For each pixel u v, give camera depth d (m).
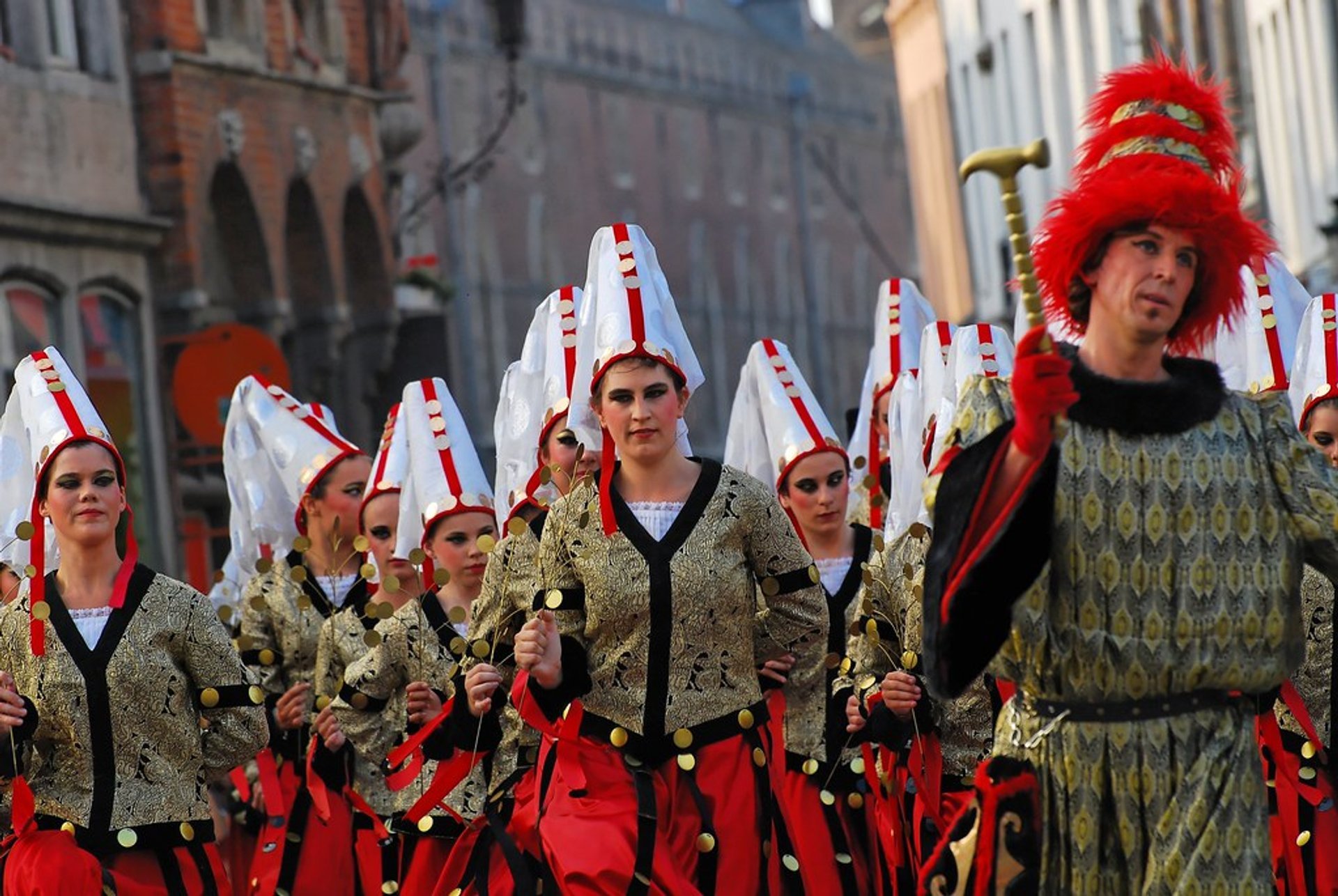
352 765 16.14
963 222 72.19
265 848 16.06
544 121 122.00
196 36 42.09
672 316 12.30
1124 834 8.52
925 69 79.00
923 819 14.30
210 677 13.00
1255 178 44.62
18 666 12.91
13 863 12.66
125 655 12.79
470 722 13.16
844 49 167.88
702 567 11.79
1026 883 8.54
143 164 40.94
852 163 161.00
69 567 12.95
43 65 37.59
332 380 49.75
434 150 107.69
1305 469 8.55
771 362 15.74
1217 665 8.48
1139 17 47.59
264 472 17.97
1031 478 8.03
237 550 18.11
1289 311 14.50
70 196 38.03
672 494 11.93
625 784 11.78
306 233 47.94
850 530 15.45
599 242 12.38
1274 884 8.62
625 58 132.88
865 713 14.16
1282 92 43.91
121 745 12.80
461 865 14.27
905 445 15.41
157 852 12.84
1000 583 8.12
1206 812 8.45
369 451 51.88
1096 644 8.46
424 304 52.97
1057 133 56.84
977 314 71.06
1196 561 8.45
